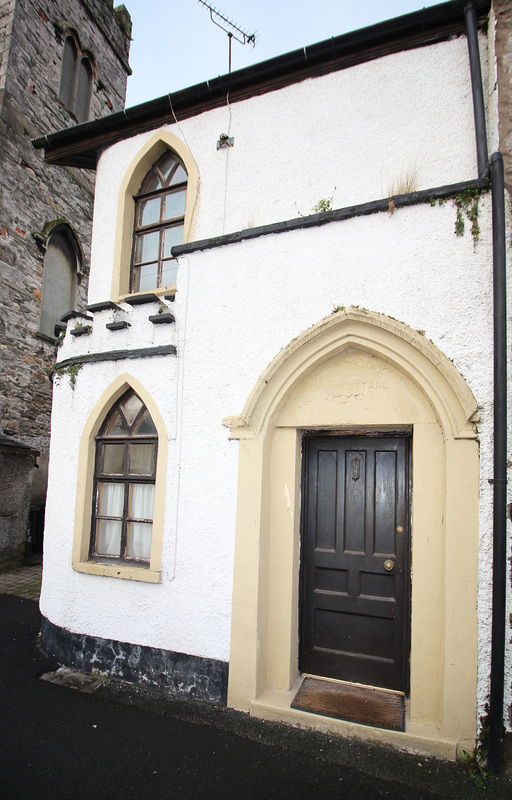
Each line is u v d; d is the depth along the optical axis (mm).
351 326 3684
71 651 4480
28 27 9852
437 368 3344
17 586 7301
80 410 4859
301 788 2850
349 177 4219
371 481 3959
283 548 3887
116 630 4281
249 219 4613
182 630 3992
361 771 2996
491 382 3213
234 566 3820
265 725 3467
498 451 3074
